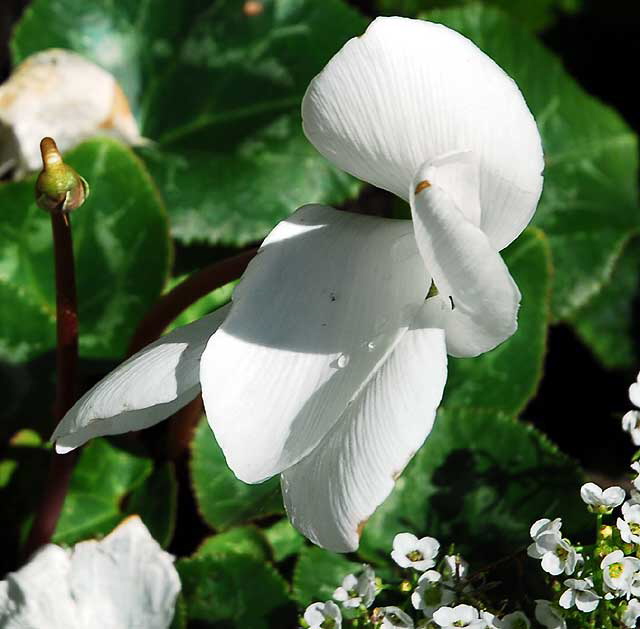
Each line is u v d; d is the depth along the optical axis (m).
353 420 0.34
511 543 0.43
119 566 0.40
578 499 0.43
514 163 0.34
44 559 0.40
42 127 0.47
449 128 0.34
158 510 0.44
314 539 0.35
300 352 0.35
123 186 0.46
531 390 0.46
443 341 0.34
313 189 0.48
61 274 0.39
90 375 0.46
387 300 0.35
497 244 0.35
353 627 0.38
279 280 0.35
